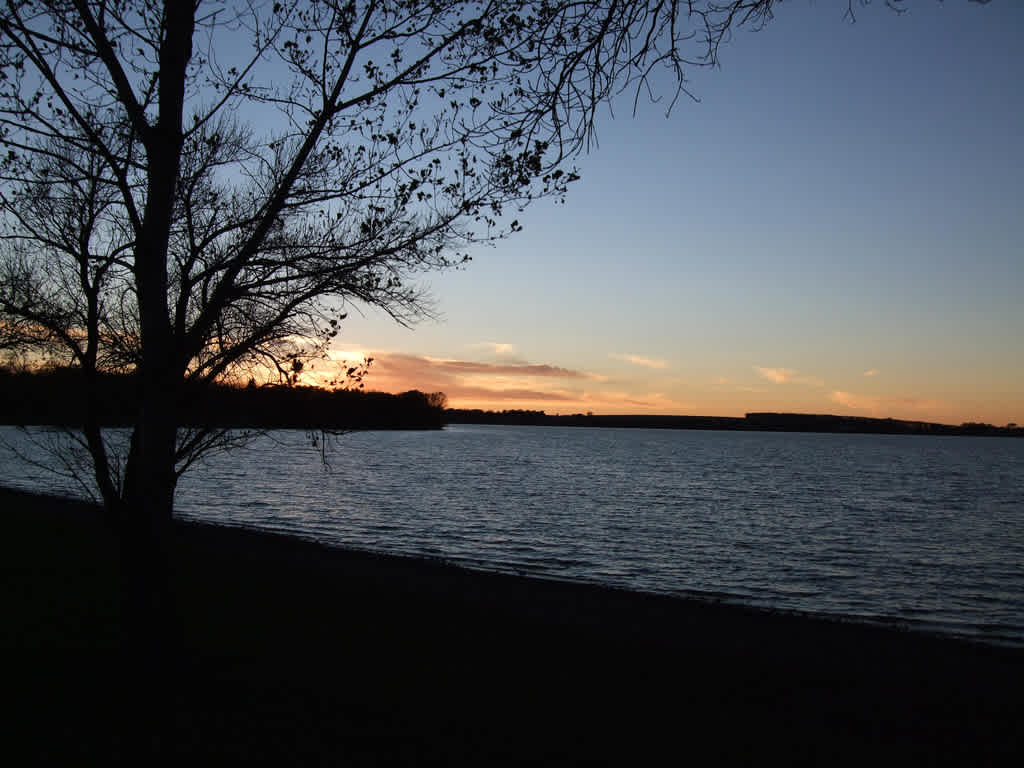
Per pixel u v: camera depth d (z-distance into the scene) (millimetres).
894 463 90625
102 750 4938
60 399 7121
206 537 16828
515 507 31797
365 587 11414
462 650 7715
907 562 20422
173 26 6020
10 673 6262
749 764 5215
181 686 5891
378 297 6938
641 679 7039
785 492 43531
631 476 54500
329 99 6332
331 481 42469
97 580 10266
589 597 12062
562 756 5176
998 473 70812
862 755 5457
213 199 7027
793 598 15766
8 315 6277
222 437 6953
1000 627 13492
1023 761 5445
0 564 11172
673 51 5879
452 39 6215
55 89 5359
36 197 6211
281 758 4922
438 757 5055
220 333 6367
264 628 8133
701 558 20516
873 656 8625
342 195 6551
